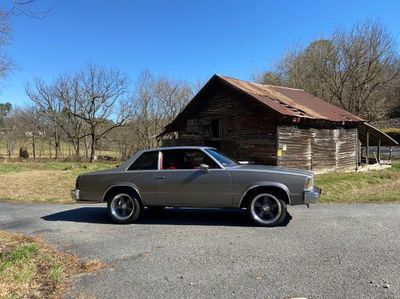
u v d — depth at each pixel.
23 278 4.88
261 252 5.88
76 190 8.75
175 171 8.20
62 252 6.22
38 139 43.56
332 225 7.64
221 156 8.52
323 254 5.69
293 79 41.16
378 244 6.17
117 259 5.76
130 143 39.88
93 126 38.56
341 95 38.22
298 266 5.18
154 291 4.48
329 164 18.91
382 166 22.72
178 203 8.18
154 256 5.85
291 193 7.58
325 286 4.46
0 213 10.36
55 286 4.70
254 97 15.98
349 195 11.83
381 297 4.12
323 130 18.58
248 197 7.87
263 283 4.62
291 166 16.59
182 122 20.20
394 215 8.60
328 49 39.44
